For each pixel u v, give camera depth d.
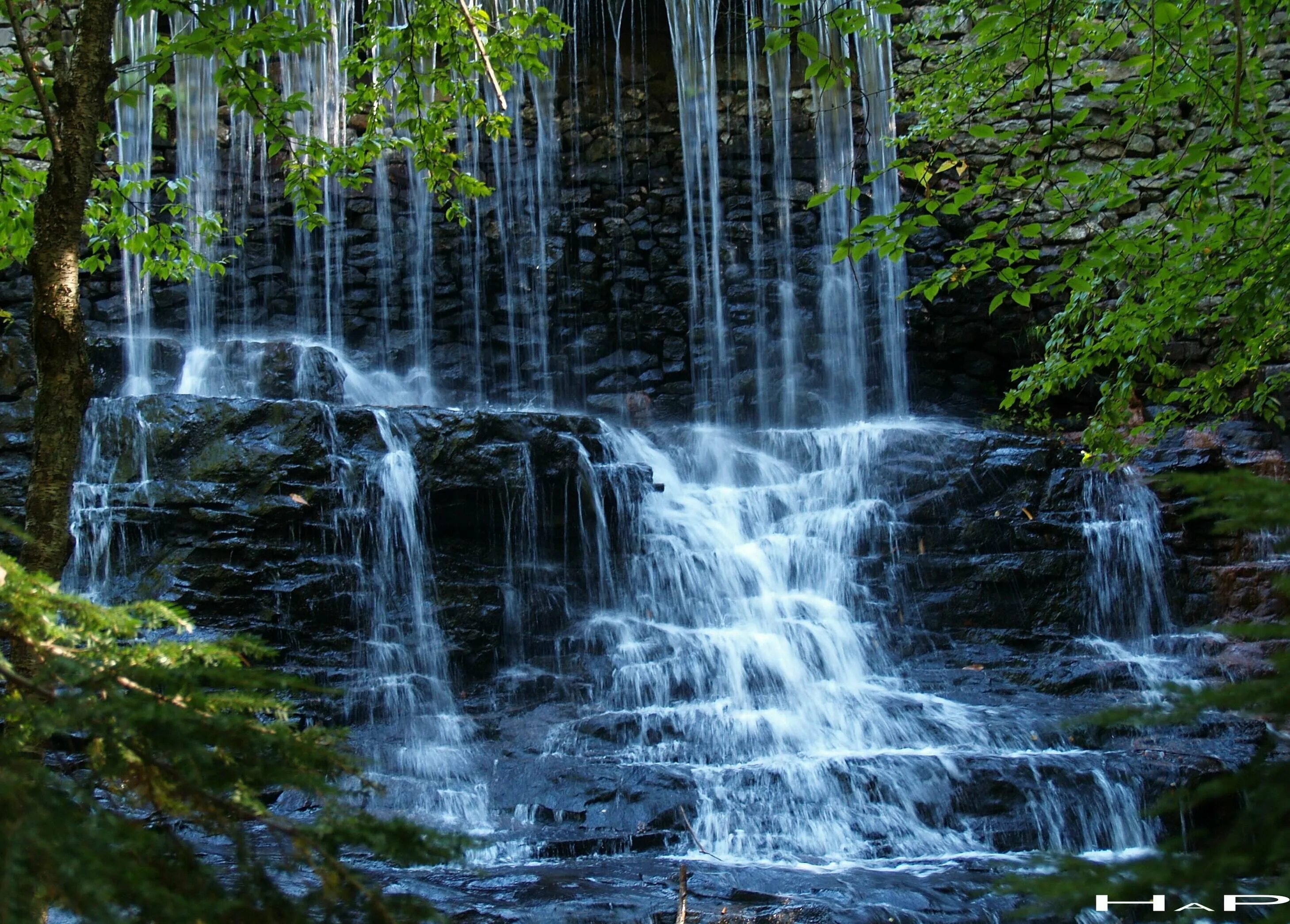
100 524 7.62
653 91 11.88
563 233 11.69
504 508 8.52
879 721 7.20
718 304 11.67
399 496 8.22
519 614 8.32
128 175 10.77
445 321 11.47
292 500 7.89
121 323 10.70
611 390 11.52
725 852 5.90
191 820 1.40
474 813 6.09
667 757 6.80
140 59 5.80
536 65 7.14
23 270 10.27
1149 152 11.08
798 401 11.49
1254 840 1.07
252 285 11.17
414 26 6.66
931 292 6.21
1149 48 5.84
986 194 6.04
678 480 10.27
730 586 8.91
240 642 1.56
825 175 11.81
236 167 11.25
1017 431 10.95
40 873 1.09
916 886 5.22
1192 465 9.27
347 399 10.73
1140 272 6.42
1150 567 8.83
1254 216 6.03
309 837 1.38
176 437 8.03
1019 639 8.53
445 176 7.13
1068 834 6.09
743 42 11.88
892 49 11.66
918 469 9.45
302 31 6.00
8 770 1.19
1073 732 6.98
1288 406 10.08
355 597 7.89
